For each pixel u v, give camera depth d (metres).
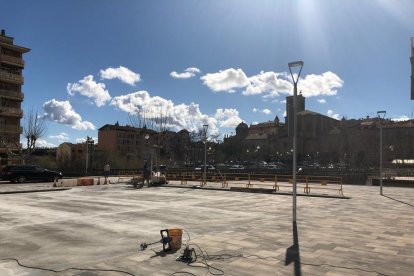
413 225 13.59
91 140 64.12
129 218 15.24
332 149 121.38
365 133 112.25
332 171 65.19
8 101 64.25
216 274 7.64
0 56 63.19
